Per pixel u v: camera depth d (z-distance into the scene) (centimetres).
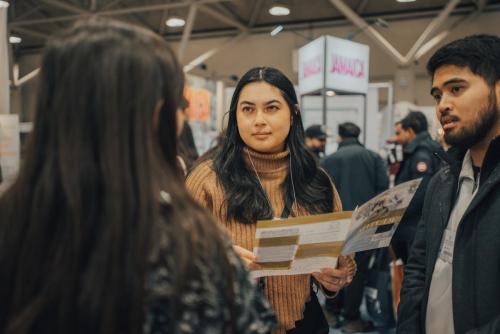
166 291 56
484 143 112
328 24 830
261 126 138
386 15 788
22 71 768
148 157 61
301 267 123
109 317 55
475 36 112
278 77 141
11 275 60
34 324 57
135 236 57
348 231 117
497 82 109
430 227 123
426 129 369
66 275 57
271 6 802
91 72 59
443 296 115
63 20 725
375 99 625
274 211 140
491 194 104
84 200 58
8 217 61
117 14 760
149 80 62
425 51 721
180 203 63
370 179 359
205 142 556
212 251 61
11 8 673
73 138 59
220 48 862
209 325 57
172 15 829
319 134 429
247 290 63
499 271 102
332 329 352
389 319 331
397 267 290
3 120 291
